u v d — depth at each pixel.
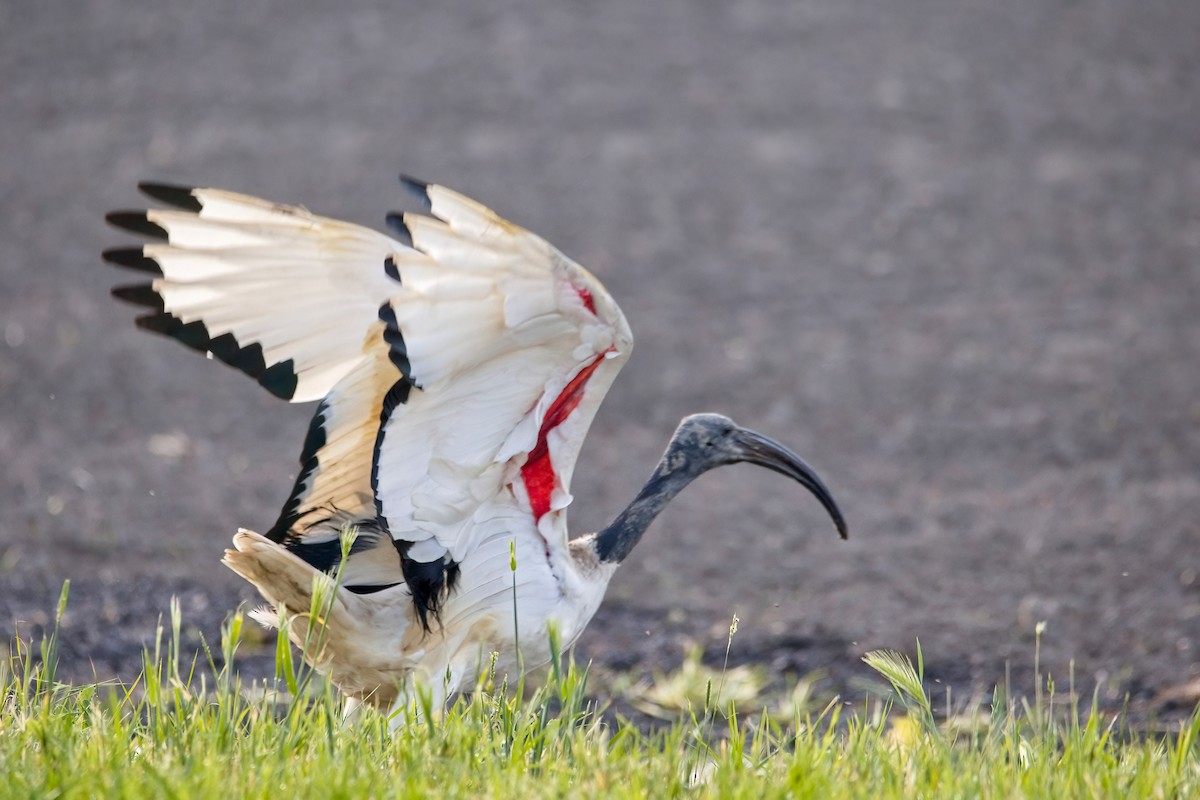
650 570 12.19
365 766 5.80
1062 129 25.02
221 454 14.60
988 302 19.06
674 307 18.81
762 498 14.09
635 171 23.33
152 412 15.67
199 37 28.41
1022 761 6.61
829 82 26.89
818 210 22.09
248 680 9.09
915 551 12.53
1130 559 12.12
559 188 22.56
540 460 7.05
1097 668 9.92
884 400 16.17
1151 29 29.42
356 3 30.55
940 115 25.53
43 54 27.28
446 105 25.67
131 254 7.05
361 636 7.07
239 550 6.79
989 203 22.28
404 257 5.95
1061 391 16.31
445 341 6.19
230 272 7.06
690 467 8.20
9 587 10.66
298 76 26.73
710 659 10.14
